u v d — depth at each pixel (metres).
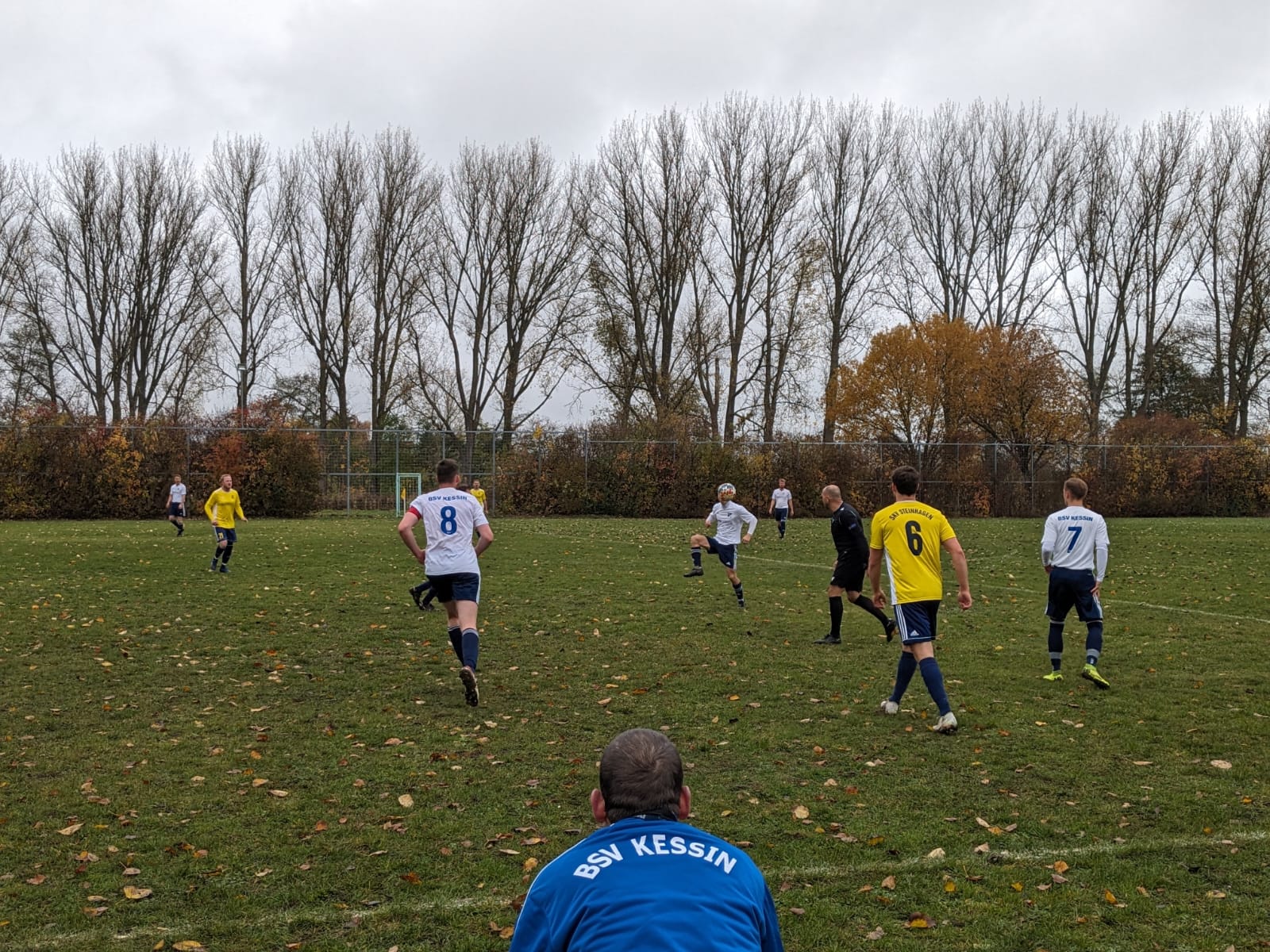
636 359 48.16
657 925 1.98
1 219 44.56
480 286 49.44
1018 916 4.01
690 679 8.35
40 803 5.23
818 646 9.93
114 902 4.11
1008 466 38.75
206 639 9.82
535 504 37.22
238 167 47.56
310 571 15.76
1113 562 18.38
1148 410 50.22
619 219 47.59
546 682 8.24
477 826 4.95
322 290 48.41
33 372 46.72
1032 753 6.23
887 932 3.87
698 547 12.68
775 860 4.56
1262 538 24.36
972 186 49.06
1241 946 3.77
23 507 31.61
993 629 10.92
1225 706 7.44
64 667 8.51
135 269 46.66
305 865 4.46
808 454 37.97
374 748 6.30
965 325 42.62
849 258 48.72
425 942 3.80
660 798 2.28
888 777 5.77
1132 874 4.39
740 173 47.22
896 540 7.04
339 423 49.22
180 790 5.45
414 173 48.25
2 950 3.71
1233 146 47.28
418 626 10.80
